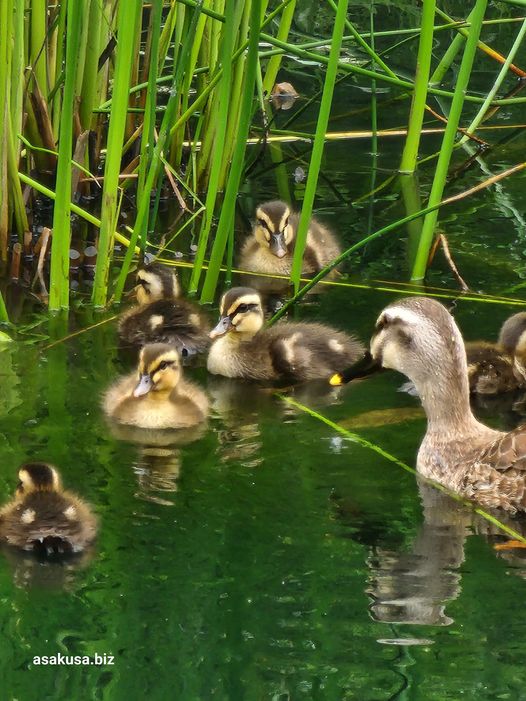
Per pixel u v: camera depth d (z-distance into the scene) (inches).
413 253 634.8
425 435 432.1
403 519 390.0
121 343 530.0
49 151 631.8
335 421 468.8
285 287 601.9
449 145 558.9
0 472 413.7
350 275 609.6
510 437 410.6
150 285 567.8
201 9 532.4
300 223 553.6
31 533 366.6
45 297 578.9
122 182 700.7
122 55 509.4
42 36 642.8
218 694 298.8
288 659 314.5
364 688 302.2
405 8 984.3
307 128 816.3
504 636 323.3
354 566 358.3
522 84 869.8
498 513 397.1
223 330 518.3
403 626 325.4
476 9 518.6
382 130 816.9
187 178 700.0
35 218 681.0
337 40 509.4
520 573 355.9
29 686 305.4
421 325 436.8
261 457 433.7
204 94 617.3
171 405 465.7
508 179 735.1
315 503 398.3
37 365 504.4
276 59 813.2
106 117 743.7
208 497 401.1
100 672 308.8
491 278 596.7
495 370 498.0
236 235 666.8
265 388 507.8
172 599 340.5
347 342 535.2
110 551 365.1
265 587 345.1
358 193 716.0
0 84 557.6
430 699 298.7
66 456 427.8
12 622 329.7
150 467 422.9
